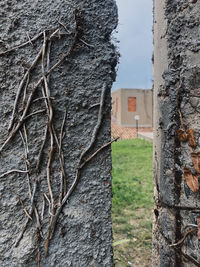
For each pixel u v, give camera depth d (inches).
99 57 36.9
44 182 35.4
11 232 34.4
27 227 34.8
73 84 36.0
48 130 35.2
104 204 37.3
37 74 34.8
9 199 34.4
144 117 644.1
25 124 34.6
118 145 359.3
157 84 59.9
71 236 36.1
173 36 51.9
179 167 51.6
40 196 35.3
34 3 34.6
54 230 35.5
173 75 52.2
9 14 34.0
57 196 35.7
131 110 634.2
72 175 36.2
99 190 37.1
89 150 36.7
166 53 54.2
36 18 34.6
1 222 34.2
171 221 53.8
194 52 47.8
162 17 55.8
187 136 49.4
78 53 36.1
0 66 33.9
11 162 34.5
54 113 35.4
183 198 50.7
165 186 55.5
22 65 34.3
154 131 63.3
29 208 34.9
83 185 36.6
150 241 100.8
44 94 34.8
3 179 34.3
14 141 34.5
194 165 48.1
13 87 34.3
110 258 37.4
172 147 53.1
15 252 34.3
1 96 34.1
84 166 36.6
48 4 35.0
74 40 35.6
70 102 36.0
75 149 36.3
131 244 99.1
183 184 50.7
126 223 116.7
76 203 36.4
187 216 49.7
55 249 35.6
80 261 36.3
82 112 36.4
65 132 35.9
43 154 35.3
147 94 647.1
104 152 37.4
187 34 49.1
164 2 54.2
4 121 34.2
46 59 34.9
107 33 37.2
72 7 35.6
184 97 50.1
